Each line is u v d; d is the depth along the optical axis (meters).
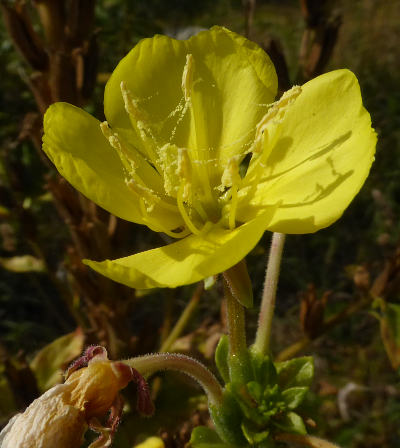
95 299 0.15
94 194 0.09
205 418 0.15
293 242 0.23
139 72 0.10
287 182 0.10
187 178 0.09
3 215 0.16
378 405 0.19
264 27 0.31
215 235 0.10
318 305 0.14
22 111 0.24
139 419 0.15
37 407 0.09
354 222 0.24
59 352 0.15
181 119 0.11
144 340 0.16
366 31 0.31
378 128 0.26
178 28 0.30
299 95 0.10
